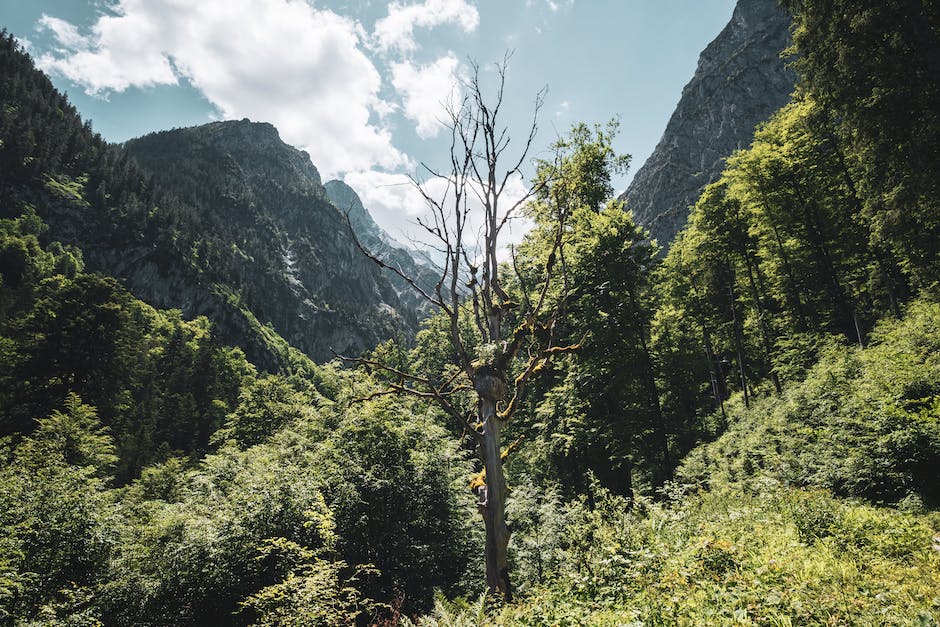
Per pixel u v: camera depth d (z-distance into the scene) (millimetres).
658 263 23000
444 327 38938
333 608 8695
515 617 6484
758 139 30156
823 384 13758
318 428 20297
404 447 17562
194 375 72125
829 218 26953
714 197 32531
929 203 14336
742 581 5379
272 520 11227
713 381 31859
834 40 15281
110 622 10320
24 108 149000
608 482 21688
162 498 27047
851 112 15469
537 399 26484
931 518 7719
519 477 24062
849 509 8031
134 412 55312
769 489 10492
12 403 33625
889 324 17859
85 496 11938
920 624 3975
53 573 10109
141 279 135625
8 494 11148
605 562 7129
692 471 17875
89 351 37938
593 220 21719
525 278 21812
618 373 20844
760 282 34594
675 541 7668
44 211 128500
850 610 4496
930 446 8773
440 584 14688
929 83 13125
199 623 10344
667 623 4887
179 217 169625
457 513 16781
